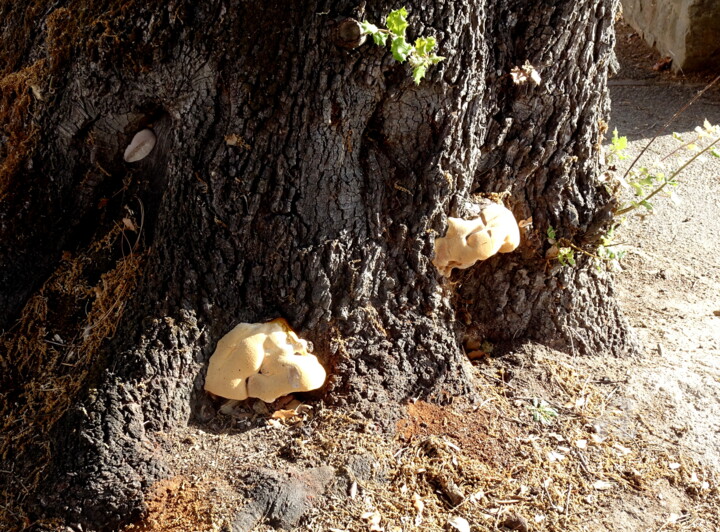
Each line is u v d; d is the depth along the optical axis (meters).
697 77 4.76
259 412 1.71
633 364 2.06
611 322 2.07
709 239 2.96
